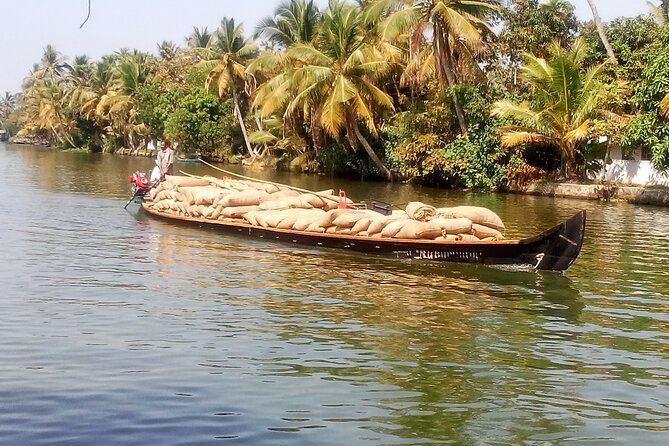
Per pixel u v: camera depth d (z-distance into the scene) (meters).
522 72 31.59
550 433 6.45
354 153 41.09
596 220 22.12
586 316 10.37
